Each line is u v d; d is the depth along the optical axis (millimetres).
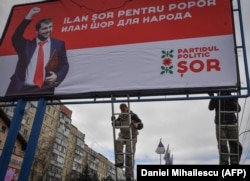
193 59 6508
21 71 7711
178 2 7398
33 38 8156
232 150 5859
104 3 8102
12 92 7473
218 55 6387
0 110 27656
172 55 6703
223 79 6105
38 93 7227
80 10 8219
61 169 50312
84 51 7500
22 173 6219
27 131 43031
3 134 28641
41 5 8680
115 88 6730
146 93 6539
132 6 7766
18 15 8711
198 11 7105
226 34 6582
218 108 6312
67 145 55906
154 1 7629
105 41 7461
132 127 6801
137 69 6812
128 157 6434
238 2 6984
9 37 8375
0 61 8047
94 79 7016
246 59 6156
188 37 6809
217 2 7086
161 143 10977
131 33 7348
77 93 6957
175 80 6402
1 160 6469
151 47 6973
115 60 7109
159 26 7207
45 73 7477
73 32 7902
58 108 52781
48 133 48469
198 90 6191
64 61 7520
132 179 6262
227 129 6016
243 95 5883
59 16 8312
